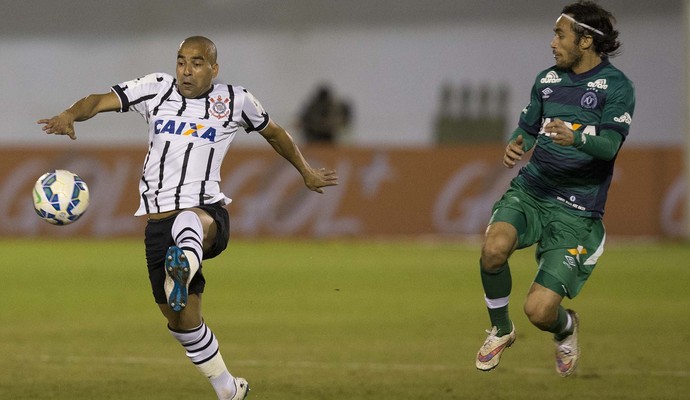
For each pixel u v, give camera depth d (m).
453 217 77.44
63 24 114.00
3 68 114.50
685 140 76.00
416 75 109.25
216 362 22.59
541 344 33.84
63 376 28.09
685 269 59.94
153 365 29.92
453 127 105.44
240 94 22.70
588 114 23.33
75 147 80.06
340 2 110.38
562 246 23.39
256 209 78.38
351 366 29.97
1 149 80.19
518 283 53.12
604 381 27.64
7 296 48.06
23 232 79.88
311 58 110.94
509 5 107.12
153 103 22.39
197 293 22.20
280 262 63.69
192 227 21.30
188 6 112.75
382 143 110.12
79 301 46.41
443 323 39.59
